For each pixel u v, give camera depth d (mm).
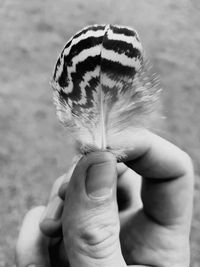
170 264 177
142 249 180
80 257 137
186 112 457
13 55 526
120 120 124
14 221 338
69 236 139
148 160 170
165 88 492
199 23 633
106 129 125
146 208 183
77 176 134
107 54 111
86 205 134
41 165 384
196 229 341
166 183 176
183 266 178
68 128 124
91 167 130
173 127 435
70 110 120
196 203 359
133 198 201
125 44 111
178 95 483
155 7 662
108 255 136
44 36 568
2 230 331
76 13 627
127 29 111
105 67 112
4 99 456
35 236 200
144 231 181
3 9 618
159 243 178
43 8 627
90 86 115
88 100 119
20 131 418
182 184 176
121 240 187
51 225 190
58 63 116
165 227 179
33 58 524
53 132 419
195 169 393
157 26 615
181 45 577
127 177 205
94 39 110
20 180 369
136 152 165
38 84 483
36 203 354
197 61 547
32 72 501
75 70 113
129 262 182
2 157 388
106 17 626
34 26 585
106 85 116
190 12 658
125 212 197
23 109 445
